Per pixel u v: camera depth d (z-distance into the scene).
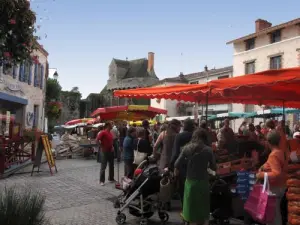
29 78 20.05
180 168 5.66
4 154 10.39
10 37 3.68
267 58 28.45
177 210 6.77
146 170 5.93
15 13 3.57
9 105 17.55
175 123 7.16
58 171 11.94
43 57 23.03
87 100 51.78
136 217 6.25
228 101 10.62
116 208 6.84
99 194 8.13
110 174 9.84
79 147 17.45
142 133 7.81
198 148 4.82
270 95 7.73
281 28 27.22
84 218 6.15
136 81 50.59
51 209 6.72
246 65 30.66
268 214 4.51
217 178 5.68
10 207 3.58
